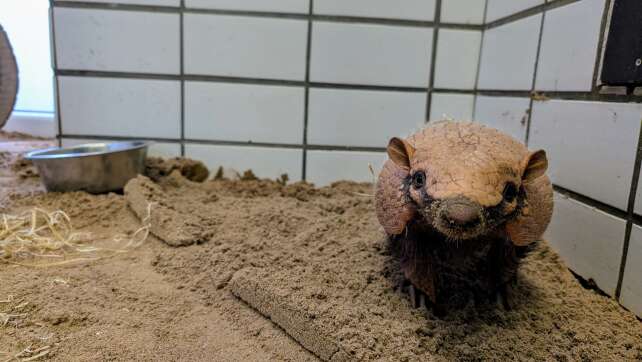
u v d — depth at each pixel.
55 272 0.41
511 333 0.33
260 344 0.32
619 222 0.39
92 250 0.47
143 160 0.65
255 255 0.43
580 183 0.44
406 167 0.31
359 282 0.37
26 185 0.68
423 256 0.34
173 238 0.48
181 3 0.65
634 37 0.36
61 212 0.51
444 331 0.32
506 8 0.59
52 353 0.30
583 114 0.43
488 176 0.27
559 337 0.33
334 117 0.68
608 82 0.39
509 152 0.30
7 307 0.34
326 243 0.45
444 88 0.68
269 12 0.65
